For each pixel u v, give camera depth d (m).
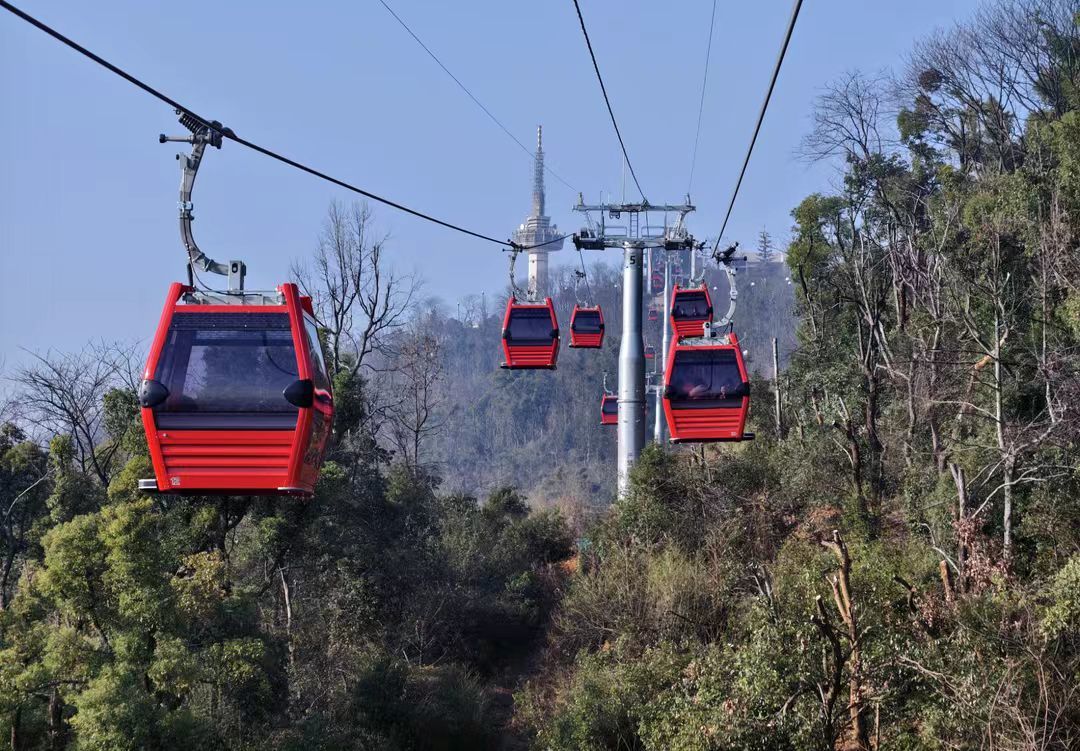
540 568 53.62
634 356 41.50
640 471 39.28
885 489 35.09
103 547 23.72
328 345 50.31
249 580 34.91
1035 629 20.48
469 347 144.25
